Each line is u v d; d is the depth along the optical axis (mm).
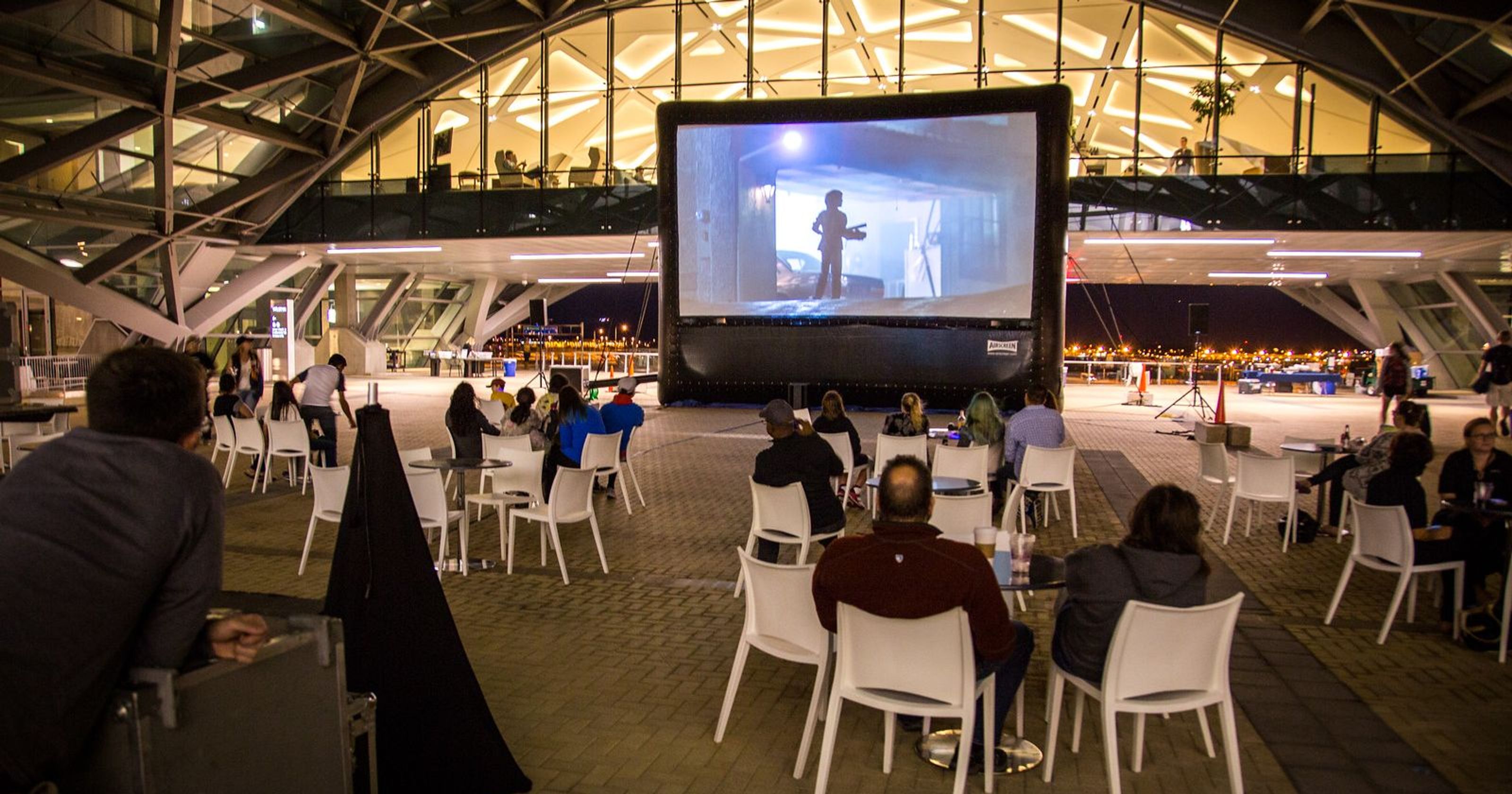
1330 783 3906
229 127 20859
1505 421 16500
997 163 15844
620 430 10703
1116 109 27484
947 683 3600
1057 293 15906
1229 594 6891
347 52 20328
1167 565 3703
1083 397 28484
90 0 16516
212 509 2148
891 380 16562
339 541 3520
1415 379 30016
